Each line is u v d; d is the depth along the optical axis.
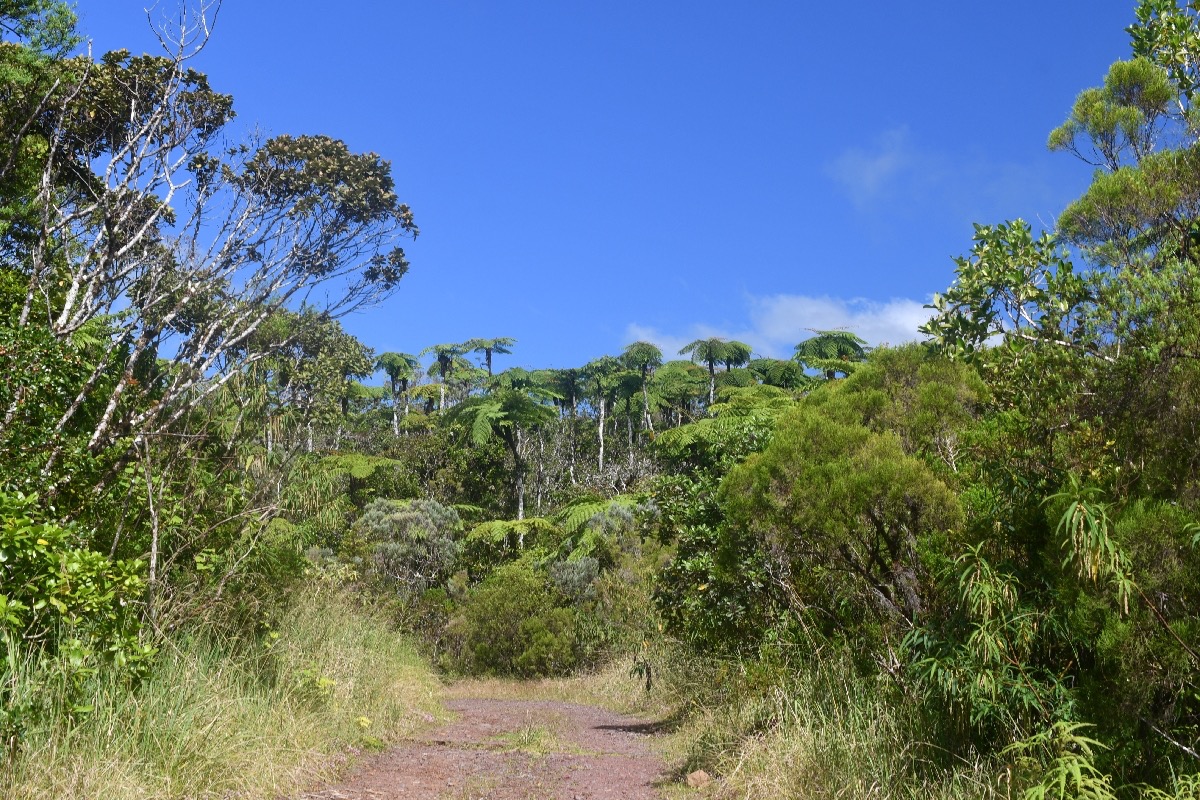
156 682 5.73
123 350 8.12
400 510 23.45
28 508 5.24
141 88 8.70
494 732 9.55
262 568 8.35
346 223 9.56
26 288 7.35
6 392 5.76
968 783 4.63
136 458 7.01
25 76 8.05
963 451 5.65
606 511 20.53
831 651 6.72
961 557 4.71
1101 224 4.96
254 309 8.74
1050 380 4.81
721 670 8.84
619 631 16.67
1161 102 5.29
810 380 15.37
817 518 5.49
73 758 4.55
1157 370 4.19
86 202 8.70
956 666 4.72
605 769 7.43
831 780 5.27
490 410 33.97
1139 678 3.95
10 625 4.84
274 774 5.70
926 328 5.59
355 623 10.58
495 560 25.66
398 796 5.96
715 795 6.01
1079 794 3.76
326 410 9.58
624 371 51.38
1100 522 3.97
